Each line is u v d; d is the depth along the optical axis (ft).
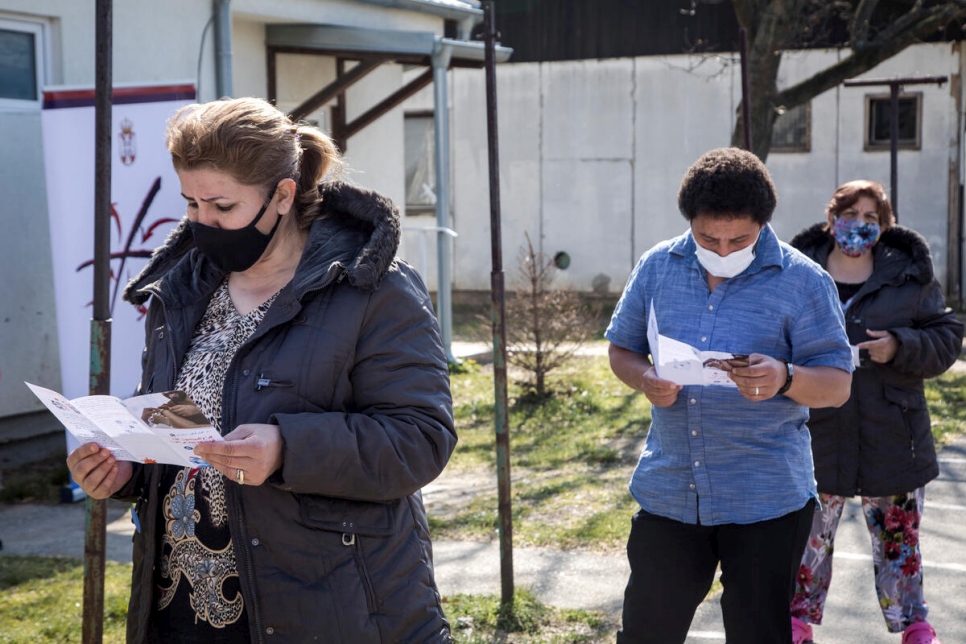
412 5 35.88
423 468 6.99
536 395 30.91
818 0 44.91
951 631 13.97
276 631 6.76
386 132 41.98
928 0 50.31
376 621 6.88
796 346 9.39
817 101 53.67
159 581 7.27
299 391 6.88
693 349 8.84
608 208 58.23
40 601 15.21
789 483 9.32
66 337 20.43
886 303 12.56
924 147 52.11
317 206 7.58
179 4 28.96
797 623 12.88
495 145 14.06
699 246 9.43
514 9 58.85
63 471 22.99
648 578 9.72
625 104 57.41
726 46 55.16
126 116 20.42
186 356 7.38
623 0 56.90
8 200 26.25
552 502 20.62
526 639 13.78
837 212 12.76
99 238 10.14
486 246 60.34
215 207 6.88
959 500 20.33
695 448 9.47
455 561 17.16
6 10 25.32
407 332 7.14
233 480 6.45
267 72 34.45
